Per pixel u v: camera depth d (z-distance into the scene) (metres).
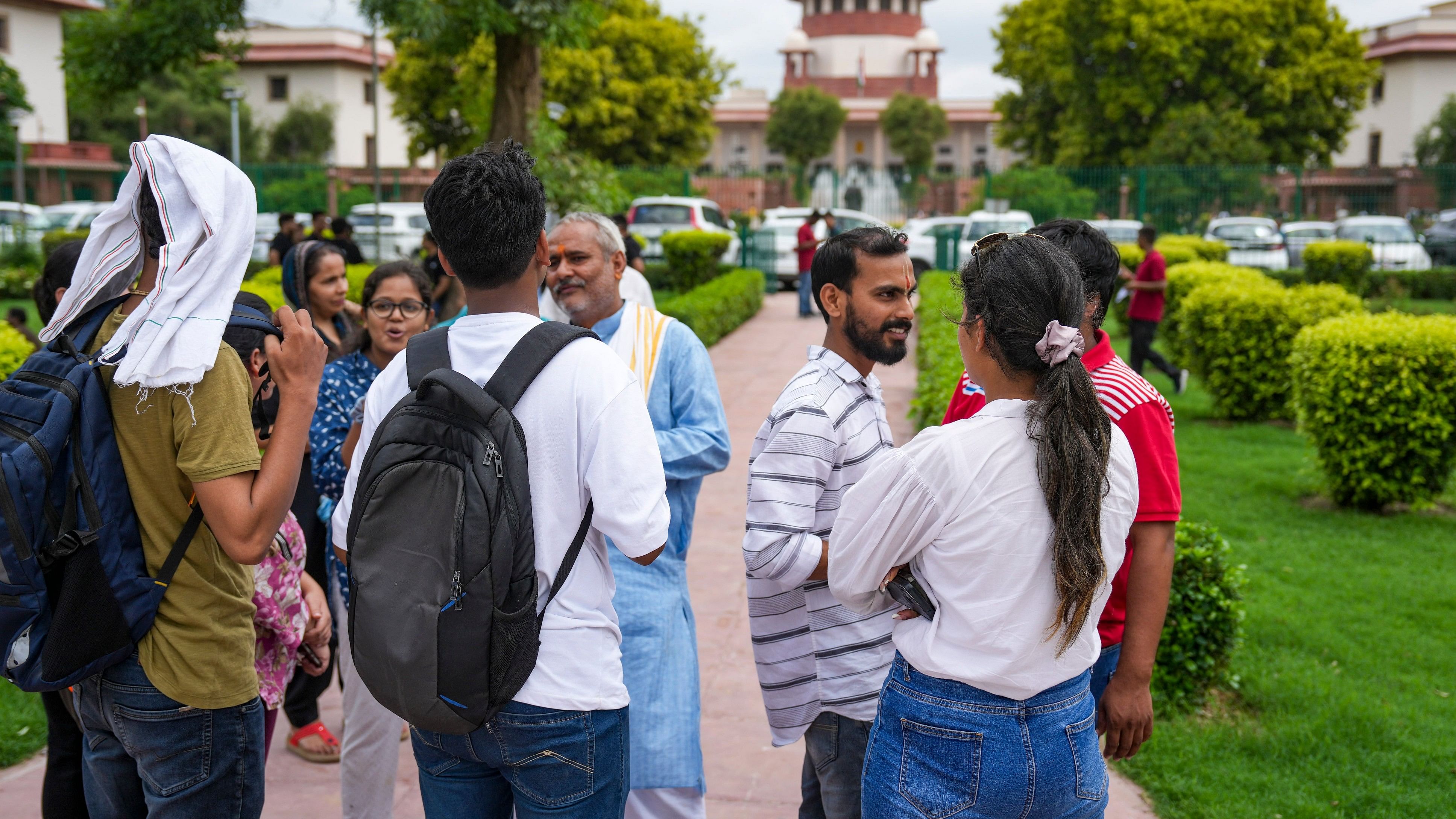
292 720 3.68
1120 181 25.11
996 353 1.83
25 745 3.65
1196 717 4.11
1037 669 1.79
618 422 1.85
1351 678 4.41
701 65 35.78
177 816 2.08
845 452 2.34
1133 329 10.64
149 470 1.98
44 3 34.94
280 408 2.03
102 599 1.93
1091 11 33.62
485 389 1.83
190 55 13.13
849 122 59.94
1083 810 1.86
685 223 21.00
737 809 3.38
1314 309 9.45
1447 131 39.84
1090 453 1.74
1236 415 9.82
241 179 2.07
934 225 21.83
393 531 1.75
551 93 30.55
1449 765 3.68
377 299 3.42
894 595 1.91
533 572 1.77
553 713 1.84
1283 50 33.03
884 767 1.89
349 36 45.09
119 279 2.15
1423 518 6.85
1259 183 24.92
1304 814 3.36
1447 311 17.33
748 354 12.51
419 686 1.72
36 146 32.97
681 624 2.72
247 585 2.14
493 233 1.86
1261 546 6.21
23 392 1.94
